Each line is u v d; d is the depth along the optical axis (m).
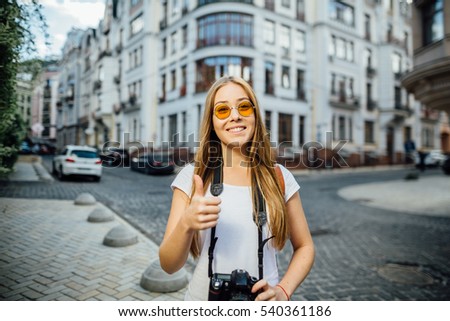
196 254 1.25
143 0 23.50
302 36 23.03
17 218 4.70
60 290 2.88
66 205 6.88
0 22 2.40
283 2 21.70
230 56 19.14
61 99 29.11
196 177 1.03
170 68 22.11
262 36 20.25
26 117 8.91
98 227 5.20
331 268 3.95
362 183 14.53
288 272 1.18
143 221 6.05
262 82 20.12
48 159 22.23
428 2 9.21
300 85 22.97
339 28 24.14
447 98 8.52
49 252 3.81
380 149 27.03
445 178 16.30
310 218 6.89
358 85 25.67
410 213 7.66
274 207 1.19
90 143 29.08
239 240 1.16
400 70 28.02
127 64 25.97
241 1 19.20
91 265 3.51
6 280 2.99
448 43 8.15
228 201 1.20
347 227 6.11
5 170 3.00
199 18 19.66
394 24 27.89
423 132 31.19
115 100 27.06
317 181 15.38
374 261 4.21
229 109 1.26
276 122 21.00
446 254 4.52
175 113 21.23
